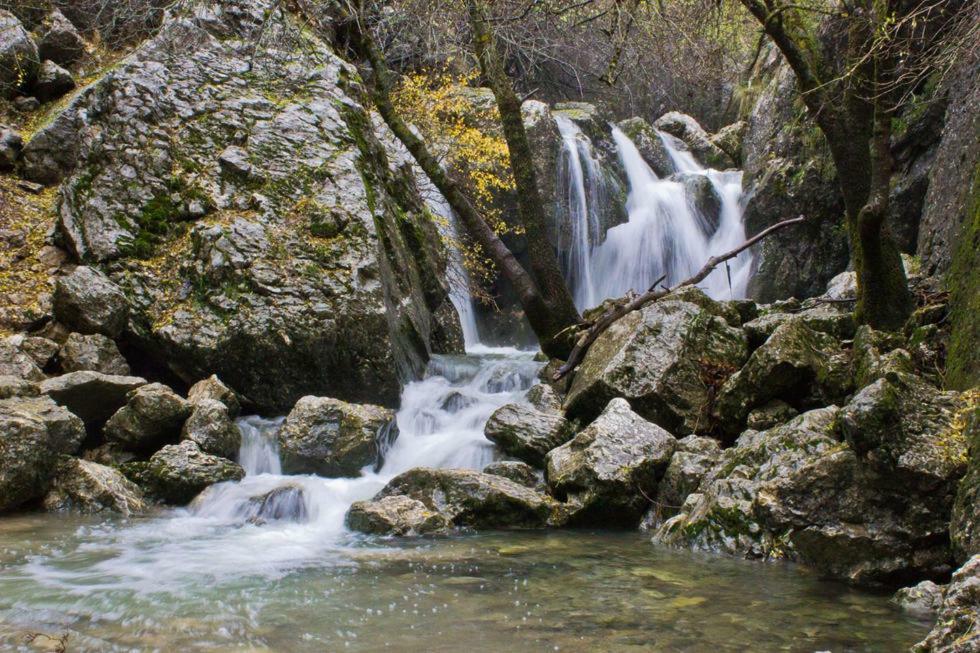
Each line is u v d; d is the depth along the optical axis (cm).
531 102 1417
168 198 868
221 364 790
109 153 880
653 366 697
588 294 1430
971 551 405
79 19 1232
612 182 1491
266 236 839
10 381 671
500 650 344
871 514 473
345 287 820
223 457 691
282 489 616
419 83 1213
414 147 892
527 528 596
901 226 1055
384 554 511
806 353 645
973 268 603
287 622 378
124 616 383
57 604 399
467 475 611
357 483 679
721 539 518
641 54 909
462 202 889
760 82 1731
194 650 340
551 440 682
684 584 445
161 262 835
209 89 939
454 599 416
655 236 1477
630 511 600
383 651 342
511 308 1386
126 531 562
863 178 682
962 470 451
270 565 481
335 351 804
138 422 688
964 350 555
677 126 1805
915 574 453
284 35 948
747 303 815
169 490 646
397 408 828
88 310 777
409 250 1007
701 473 589
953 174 815
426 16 915
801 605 411
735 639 360
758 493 509
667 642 356
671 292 826
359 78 1073
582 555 511
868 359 600
